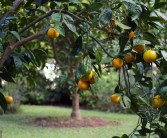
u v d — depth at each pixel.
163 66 1.93
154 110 1.93
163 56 1.84
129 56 1.98
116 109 11.27
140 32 2.05
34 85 2.91
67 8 2.13
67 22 1.92
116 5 2.11
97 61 2.00
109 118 9.34
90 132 7.00
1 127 7.53
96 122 8.28
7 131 7.03
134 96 1.93
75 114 8.55
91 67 1.93
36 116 9.61
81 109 12.32
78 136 6.55
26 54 2.46
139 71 2.05
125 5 1.92
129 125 8.10
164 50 1.92
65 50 7.77
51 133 6.84
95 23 1.98
